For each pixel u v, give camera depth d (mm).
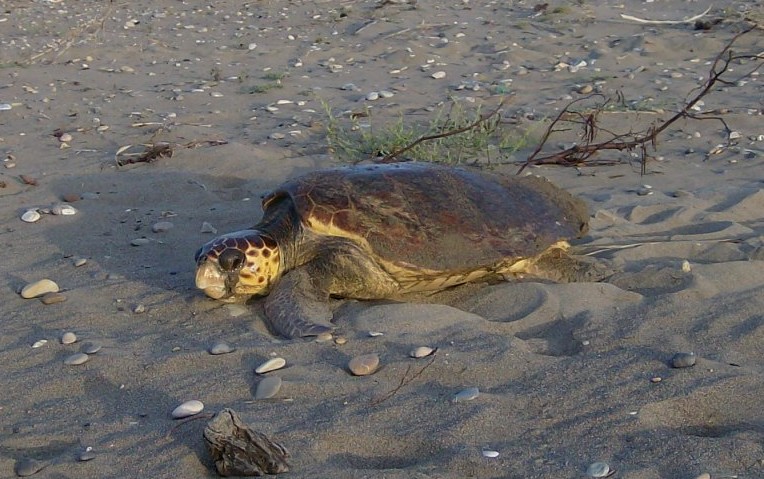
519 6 9523
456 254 4012
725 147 5355
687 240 4398
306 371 3725
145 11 10062
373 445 3488
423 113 5934
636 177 5062
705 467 3367
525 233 4109
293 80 6934
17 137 5641
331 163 5207
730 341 3783
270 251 4074
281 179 5066
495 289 4082
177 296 4133
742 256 4262
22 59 7742
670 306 3938
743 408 3541
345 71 7223
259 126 5793
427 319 3922
